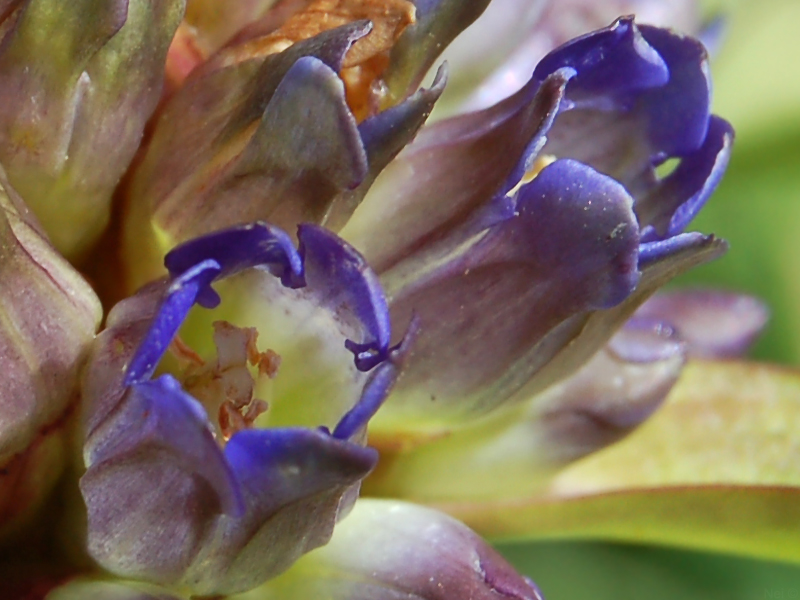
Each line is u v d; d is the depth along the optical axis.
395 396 0.07
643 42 0.07
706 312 0.10
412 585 0.07
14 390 0.06
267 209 0.07
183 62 0.07
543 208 0.07
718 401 0.08
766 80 0.12
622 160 0.07
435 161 0.07
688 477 0.08
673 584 0.13
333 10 0.07
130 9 0.07
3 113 0.07
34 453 0.07
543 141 0.06
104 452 0.06
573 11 0.09
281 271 0.06
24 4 0.07
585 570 0.13
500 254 0.07
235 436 0.06
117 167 0.07
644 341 0.08
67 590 0.07
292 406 0.07
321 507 0.06
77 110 0.07
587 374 0.08
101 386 0.06
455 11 0.07
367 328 0.06
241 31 0.07
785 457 0.08
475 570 0.07
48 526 0.07
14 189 0.07
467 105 0.08
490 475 0.08
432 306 0.07
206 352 0.07
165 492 0.06
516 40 0.08
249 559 0.06
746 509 0.08
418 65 0.07
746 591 0.13
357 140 0.06
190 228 0.07
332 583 0.07
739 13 0.12
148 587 0.06
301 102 0.06
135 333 0.06
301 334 0.06
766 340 0.14
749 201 0.15
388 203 0.07
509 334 0.07
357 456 0.06
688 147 0.07
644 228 0.07
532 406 0.08
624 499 0.08
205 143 0.07
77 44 0.07
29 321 0.06
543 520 0.08
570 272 0.07
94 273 0.07
